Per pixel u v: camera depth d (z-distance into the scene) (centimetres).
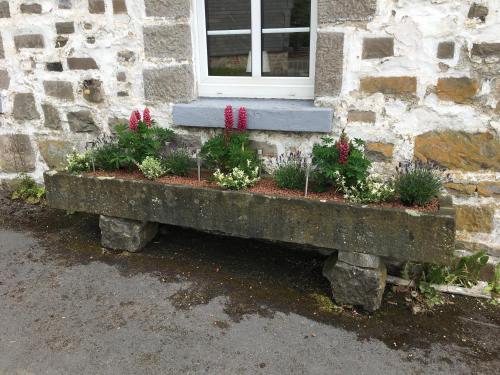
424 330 261
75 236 370
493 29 263
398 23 281
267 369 231
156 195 312
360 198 269
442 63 279
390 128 303
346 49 296
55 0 364
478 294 291
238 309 278
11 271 319
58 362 235
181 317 271
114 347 246
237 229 296
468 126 285
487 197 293
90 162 350
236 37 353
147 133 330
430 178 269
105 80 372
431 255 250
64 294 293
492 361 238
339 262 274
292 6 331
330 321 268
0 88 410
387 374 228
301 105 327
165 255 339
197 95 368
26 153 427
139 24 345
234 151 314
